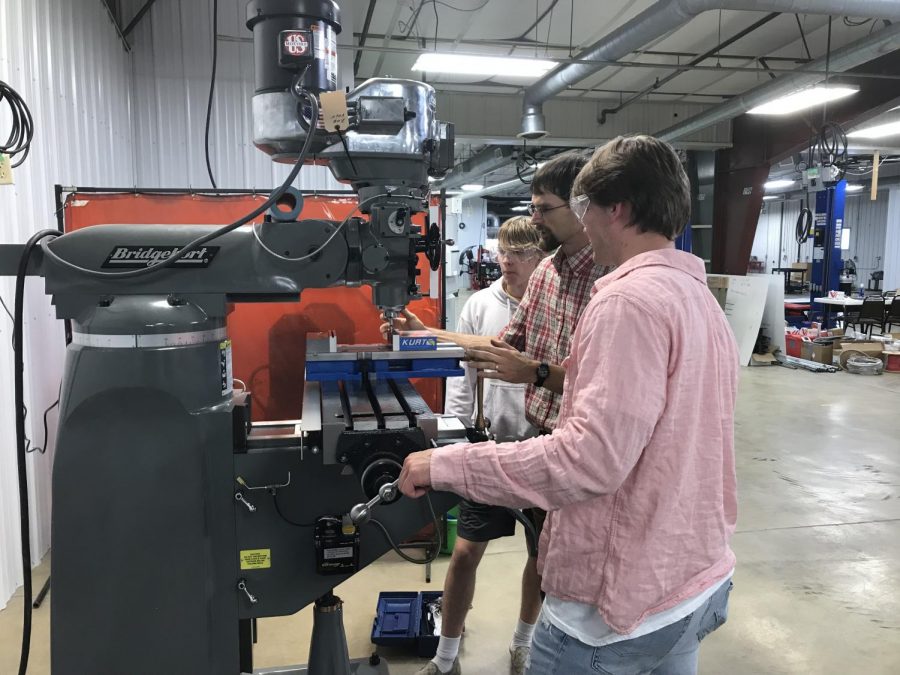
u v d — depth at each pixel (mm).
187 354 1155
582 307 1490
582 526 933
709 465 941
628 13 5246
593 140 8156
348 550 1231
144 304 1145
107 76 3459
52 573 1163
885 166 12242
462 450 931
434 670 1894
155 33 3936
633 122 8227
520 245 1968
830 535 3049
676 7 3869
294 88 1151
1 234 2223
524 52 6180
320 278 1203
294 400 2500
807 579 2645
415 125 1197
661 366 860
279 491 1239
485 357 1349
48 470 2695
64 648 1179
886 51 4762
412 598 2336
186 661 1208
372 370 1262
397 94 1177
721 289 7906
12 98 1611
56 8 2750
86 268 1142
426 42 5961
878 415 5238
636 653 938
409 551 2775
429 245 1266
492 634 2230
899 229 14266
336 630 1478
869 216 15711
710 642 2223
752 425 4953
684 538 923
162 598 1187
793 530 3102
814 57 6402
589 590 928
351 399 1328
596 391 859
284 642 2148
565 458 856
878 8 3703
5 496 2287
